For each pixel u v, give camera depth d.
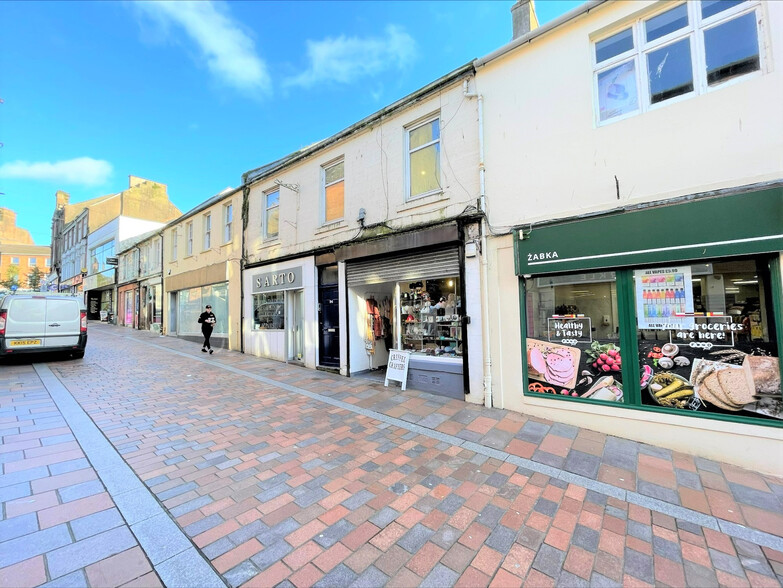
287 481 3.53
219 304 13.23
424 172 6.95
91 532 2.70
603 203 4.74
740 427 3.85
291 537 2.71
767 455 3.71
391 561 2.47
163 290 17.47
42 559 2.39
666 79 4.51
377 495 3.29
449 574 2.36
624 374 4.59
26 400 5.96
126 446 4.26
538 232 5.21
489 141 5.86
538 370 5.30
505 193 5.64
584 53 5.02
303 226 9.45
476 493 3.33
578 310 5.00
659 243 4.29
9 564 2.34
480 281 5.85
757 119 3.85
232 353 11.59
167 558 2.46
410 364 6.97
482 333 5.82
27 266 58.28
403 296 7.49
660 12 4.57
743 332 3.93
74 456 3.95
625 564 2.47
